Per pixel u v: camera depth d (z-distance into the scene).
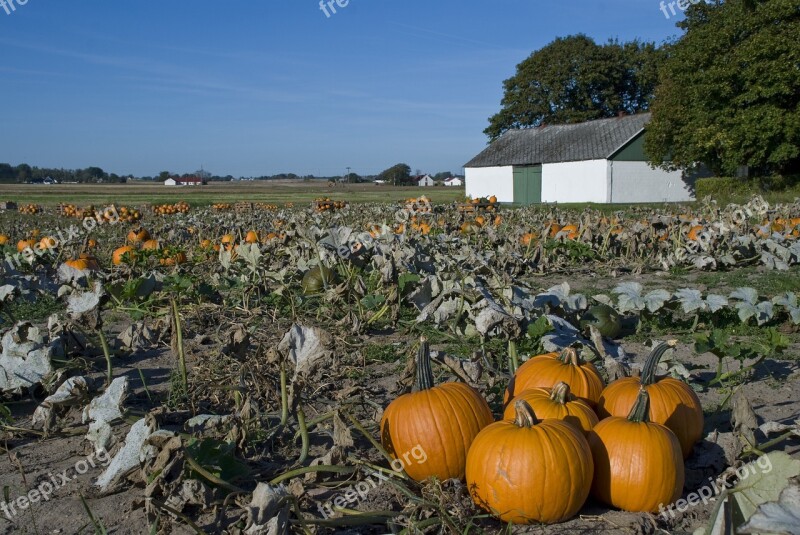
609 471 3.52
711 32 38.12
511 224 18.55
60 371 5.38
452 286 7.20
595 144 47.75
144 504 3.62
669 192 47.09
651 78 67.94
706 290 10.11
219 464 3.75
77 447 4.55
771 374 5.69
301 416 4.12
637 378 4.17
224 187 113.88
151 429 3.78
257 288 8.87
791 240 13.55
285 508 3.09
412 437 3.71
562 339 5.77
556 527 3.39
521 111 69.94
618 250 13.89
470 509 3.50
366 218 21.19
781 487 2.71
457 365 4.70
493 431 3.51
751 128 35.84
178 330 5.29
